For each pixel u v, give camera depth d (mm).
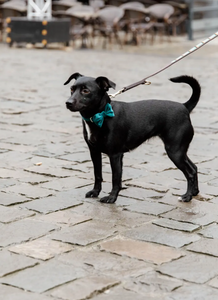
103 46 18422
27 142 7039
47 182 5520
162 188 5414
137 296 3307
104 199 4961
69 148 6824
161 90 10719
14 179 5578
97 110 4602
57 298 3262
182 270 3658
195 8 20484
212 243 4129
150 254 3898
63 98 9977
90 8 18750
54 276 3529
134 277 3545
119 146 4785
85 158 6406
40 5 17641
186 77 4969
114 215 4668
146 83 5051
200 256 3898
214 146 7023
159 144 7113
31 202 4922
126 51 17562
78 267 3670
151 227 4422
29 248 3945
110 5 21078
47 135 7438
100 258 3814
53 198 5043
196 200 5098
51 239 4117
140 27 18734
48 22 17297
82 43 18203
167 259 3822
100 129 4688
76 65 14031
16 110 8914
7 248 3941
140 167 6117
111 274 3578
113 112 4680
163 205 4949
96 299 3271
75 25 18594
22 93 10320
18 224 4406
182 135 4914
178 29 22156
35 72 12820
